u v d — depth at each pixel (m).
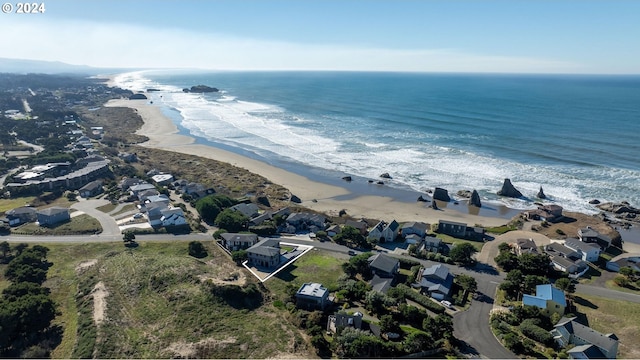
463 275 64.19
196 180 116.81
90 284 61.28
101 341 48.69
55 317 54.66
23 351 47.88
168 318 53.28
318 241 79.75
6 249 71.06
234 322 52.78
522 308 55.53
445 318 51.62
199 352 47.25
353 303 58.25
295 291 58.88
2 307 51.84
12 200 96.50
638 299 60.81
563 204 101.06
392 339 49.81
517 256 71.31
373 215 95.38
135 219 87.06
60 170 118.62
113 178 115.81
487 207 100.56
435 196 105.81
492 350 48.97
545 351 48.62
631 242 82.56
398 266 69.00
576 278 66.44
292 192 109.88
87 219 86.38
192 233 81.69
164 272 62.31
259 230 81.75
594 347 47.47
